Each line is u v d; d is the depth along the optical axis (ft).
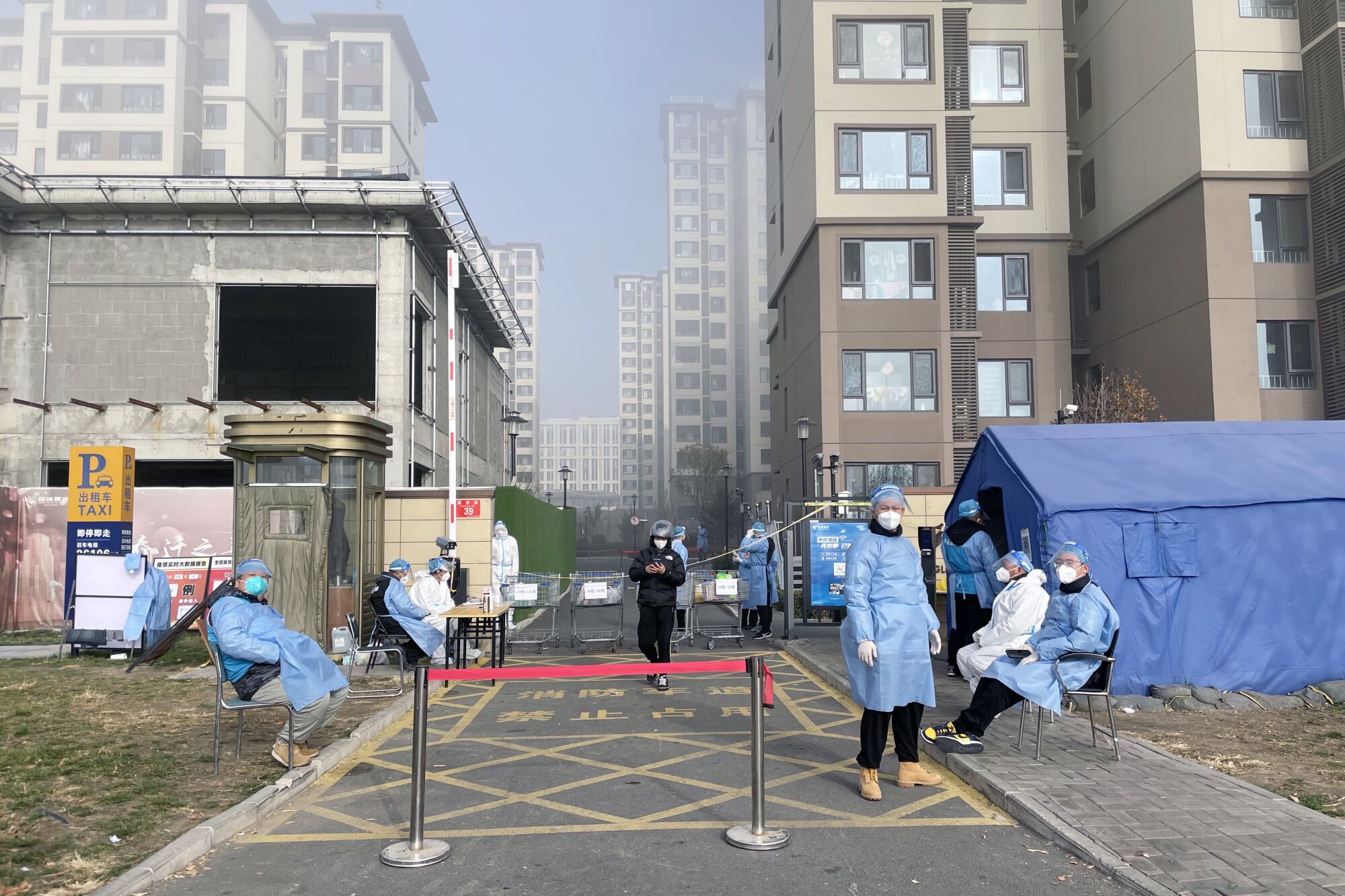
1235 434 32.73
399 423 65.46
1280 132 86.94
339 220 66.44
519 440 433.07
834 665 36.55
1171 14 90.84
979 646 23.21
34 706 28.68
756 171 351.25
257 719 27.02
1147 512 28.30
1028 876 14.66
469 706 30.76
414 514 50.39
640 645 34.06
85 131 208.54
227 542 52.03
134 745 23.39
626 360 467.11
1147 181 94.89
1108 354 102.06
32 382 64.69
